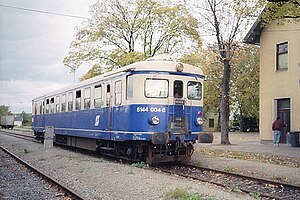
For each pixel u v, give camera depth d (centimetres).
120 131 1446
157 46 2764
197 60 2603
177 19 2656
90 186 1012
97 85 1709
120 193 902
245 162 1527
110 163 1461
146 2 2727
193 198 788
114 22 2759
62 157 1719
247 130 5912
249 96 5041
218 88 4828
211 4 2453
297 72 2352
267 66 2588
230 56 2567
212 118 6725
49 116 2530
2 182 1126
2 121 8081
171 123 1388
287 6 1526
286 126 2469
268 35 2578
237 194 905
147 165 1369
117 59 2800
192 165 1431
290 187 1005
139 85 1373
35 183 1105
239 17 2377
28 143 2753
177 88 1417
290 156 1747
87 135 1795
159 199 833
